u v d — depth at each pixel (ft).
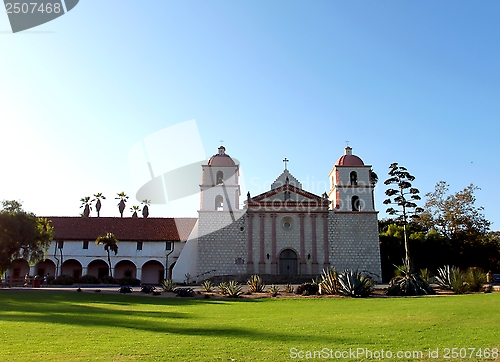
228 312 76.43
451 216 223.10
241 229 186.91
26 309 74.84
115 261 196.13
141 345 43.04
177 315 71.00
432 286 133.39
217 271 182.50
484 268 212.23
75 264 200.54
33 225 139.64
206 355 38.91
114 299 101.71
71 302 91.20
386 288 128.26
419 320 60.70
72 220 209.36
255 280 130.21
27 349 40.68
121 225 207.10
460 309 71.87
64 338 46.32
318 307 84.89
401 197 182.70
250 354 39.52
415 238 210.38
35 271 198.08
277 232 187.21
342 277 114.21
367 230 186.29
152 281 200.23
